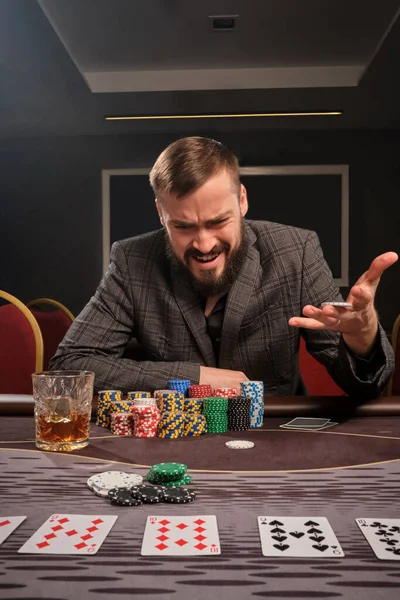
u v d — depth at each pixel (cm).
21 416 154
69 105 667
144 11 478
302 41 550
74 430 118
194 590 60
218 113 702
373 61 546
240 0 461
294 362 207
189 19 496
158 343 199
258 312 194
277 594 59
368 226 787
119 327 199
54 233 814
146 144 802
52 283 815
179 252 174
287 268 197
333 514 81
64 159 810
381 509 83
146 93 631
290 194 795
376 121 747
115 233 810
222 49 567
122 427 133
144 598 58
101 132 788
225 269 178
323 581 62
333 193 791
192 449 119
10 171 816
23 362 260
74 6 466
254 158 795
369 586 61
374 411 150
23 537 73
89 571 64
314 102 670
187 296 194
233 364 197
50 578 63
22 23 461
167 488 90
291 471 103
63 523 77
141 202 807
